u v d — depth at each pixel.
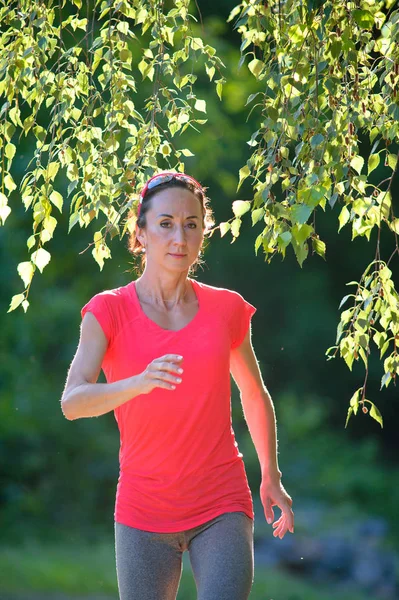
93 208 7.82
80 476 27.88
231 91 28.31
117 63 8.13
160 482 6.71
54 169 7.76
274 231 6.57
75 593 20.30
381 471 34.72
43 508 27.11
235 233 7.07
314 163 6.64
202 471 6.70
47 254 7.91
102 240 7.88
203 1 32.50
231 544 6.53
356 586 24.19
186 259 6.83
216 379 6.74
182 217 6.83
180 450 6.68
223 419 6.80
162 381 6.02
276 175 6.68
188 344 6.75
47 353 28.75
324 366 39.25
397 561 25.34
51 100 8.17
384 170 33.94
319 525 27.44
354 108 6.93
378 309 7.16
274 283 37.69
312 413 34.97
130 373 6.76
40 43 7.82
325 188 6.28
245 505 6.76
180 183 6.90
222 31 30.56
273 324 38.53
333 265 38.44
